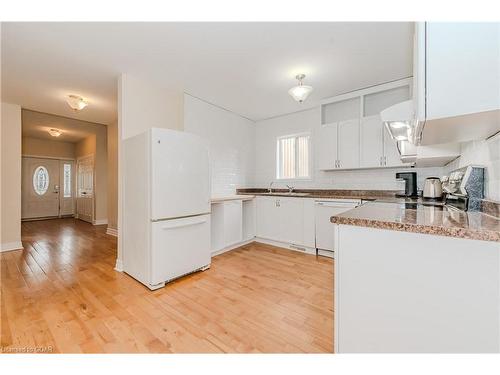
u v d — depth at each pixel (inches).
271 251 139.7
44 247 148.8
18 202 145.9
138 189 95.2
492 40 32.4
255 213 161.0
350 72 112.1
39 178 273.0
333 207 125.0
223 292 86.4
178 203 96.0
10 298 81.2
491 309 33.4
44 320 68.0
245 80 120.5
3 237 140.6
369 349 42.4
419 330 38.3
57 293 85.0
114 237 176.9
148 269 88.9
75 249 144.0
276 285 92.6
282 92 136.6
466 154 70.8
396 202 82.2
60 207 286.7
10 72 109.7
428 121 37.8
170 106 131.0
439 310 36.7
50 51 93.0
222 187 165.0
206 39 86.0
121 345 57.6
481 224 36.1
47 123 199.2
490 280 33.4
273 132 185.0
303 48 92.1
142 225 92.7
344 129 136.5
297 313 72.5
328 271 107.7
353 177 146.1
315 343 58.6
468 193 55.1
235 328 64.7
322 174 158.7
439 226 34.4
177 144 96.0
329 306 76.7
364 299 42.9
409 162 106.9
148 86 121.3
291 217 142.7
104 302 78.7
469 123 39.9
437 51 35.0
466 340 35.0
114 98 141.6
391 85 122.6
